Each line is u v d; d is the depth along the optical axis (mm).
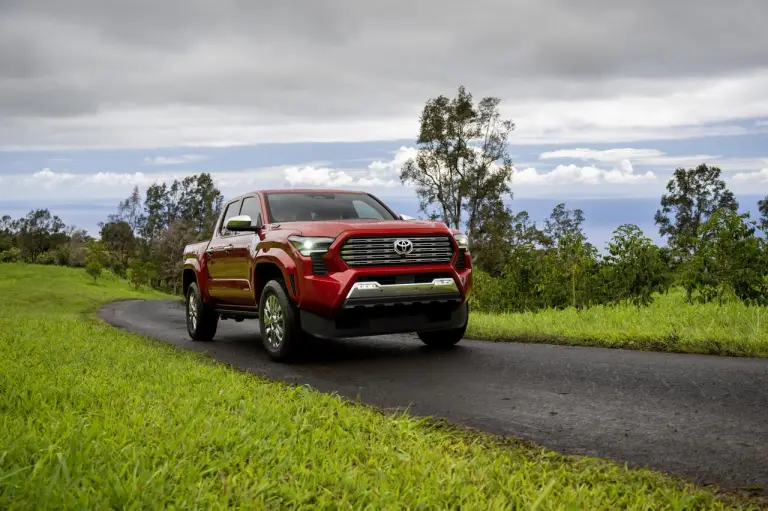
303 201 8625
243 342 10008
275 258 7320
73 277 104125
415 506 2578
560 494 2781
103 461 2988
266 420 3908
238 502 2619
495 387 5492
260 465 3059
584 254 12406
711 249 9930
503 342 8242
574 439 3918
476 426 4289
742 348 6559
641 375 5641
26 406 4066
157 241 130875
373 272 6855
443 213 60438
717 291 10008
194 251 10414
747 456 3494
